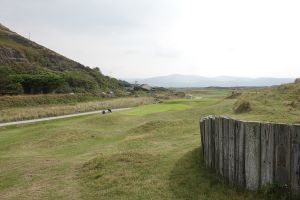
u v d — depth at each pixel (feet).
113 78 457.68
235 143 30.32
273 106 74.84
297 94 82.17
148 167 41.73
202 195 30.60
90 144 74.74
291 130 24.93
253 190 27.78
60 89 285.64
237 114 76.07
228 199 28.30
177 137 63.05
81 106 209.26
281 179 25.80
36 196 38.60
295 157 24.71
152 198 32.12
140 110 136.36
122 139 75.15
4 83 243.81
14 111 175.52
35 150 73.87
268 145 26.55
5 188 43.80
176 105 152.56
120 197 33.86
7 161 61.00
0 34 440.04
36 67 354.95
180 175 36.99
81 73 383.04
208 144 37.27
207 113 98.12
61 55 444.14
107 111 183.42
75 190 38.75
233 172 30.73
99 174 42.11
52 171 49.26
